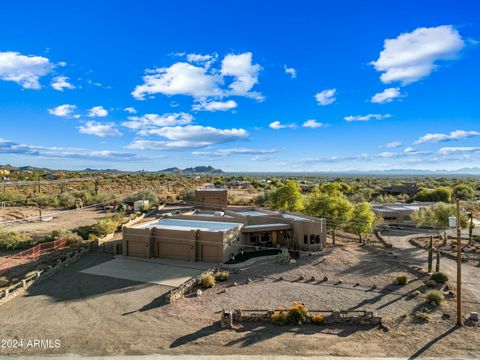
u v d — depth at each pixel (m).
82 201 77.12
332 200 46.06
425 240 47.84
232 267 33.41
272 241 42.34
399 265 34.28
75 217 63.00
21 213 66.06
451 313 23.02
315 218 42.66
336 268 33.00
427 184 142.75
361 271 32.19
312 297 25.98
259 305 24.50
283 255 35.00
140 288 27.67
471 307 24.00
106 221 49.69
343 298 25.78
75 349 18.31
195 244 35.56
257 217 42.78
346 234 53.22
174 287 27.91
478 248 42.28
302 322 21.38
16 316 22.44
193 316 22.56
